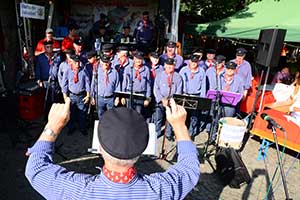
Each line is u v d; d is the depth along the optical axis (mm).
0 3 6305
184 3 12375
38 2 8266
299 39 6148
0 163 4223
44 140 1136
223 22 8961
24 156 4449
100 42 8453
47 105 5691
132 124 1036
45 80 5656
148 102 5223
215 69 5270
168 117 1257
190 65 5051
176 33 8078
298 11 7363
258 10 8812
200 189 3975
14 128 5152
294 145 4461
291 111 4848
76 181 1054
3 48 6379
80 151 4754
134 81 5023
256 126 4938
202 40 11383
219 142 4566
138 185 1040
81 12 10617
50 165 1093
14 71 6703
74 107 5105
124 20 10633
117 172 1020
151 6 10445
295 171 4629
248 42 10508
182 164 1180
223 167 4160
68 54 4848
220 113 5043
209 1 12211
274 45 5035
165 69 4852
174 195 1087
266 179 4340
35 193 3635
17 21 6668
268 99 5848
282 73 7016
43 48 5844
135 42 8875
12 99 5523
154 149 3035
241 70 5727
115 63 5352
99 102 5000
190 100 4172
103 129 1032
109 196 1009
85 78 4980
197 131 5828
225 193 3930
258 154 4934
